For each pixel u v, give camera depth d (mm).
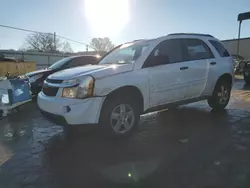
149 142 4059
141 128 4832
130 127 4258
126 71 4164
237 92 9609
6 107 6273
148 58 4492
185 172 3006
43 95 4293
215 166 3145
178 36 5133
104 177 2938
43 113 4230
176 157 3441
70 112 3736
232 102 7340
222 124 4969
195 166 3158
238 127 4750
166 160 3355
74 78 3875
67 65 8984
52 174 3039
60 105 3820
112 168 3160
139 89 4273
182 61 5000
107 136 4031
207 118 5461
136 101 4328
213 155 3484
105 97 3898
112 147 3869
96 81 3822
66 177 2959
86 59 9359
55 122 4020
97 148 3852
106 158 3469
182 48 5102
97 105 3832
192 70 5102
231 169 3059
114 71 4055
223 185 2701
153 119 5488
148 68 4418
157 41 4750
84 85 3779
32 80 8500
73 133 4609
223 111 6105
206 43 5664
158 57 4582
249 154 3504
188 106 6793
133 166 3201
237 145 3838
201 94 5473
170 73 4711
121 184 2770
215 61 5668
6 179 2943
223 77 5930
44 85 4445
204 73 5379
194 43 5391
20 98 6789
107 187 2719
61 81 4004
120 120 4133
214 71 5605
